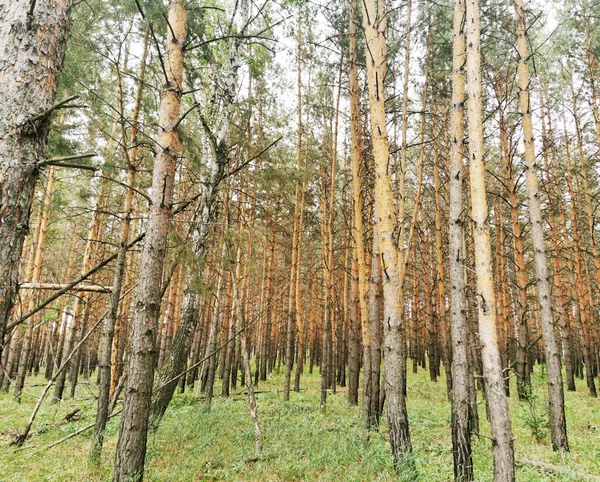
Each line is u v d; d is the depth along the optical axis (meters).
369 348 9.37
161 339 18.31
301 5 7.57
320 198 16.67
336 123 13.80
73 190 13.82
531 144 8.64
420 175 10.85
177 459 6.16
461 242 6.66
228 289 16.17
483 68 11.51
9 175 2.35
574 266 17.94
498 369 4.70
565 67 14.96
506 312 15.71
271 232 17.92
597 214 18.36
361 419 8.87
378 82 6.48
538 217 8.42
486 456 6.91
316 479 5.65
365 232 12.92
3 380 15.07
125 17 7.12
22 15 2.54
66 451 6.60
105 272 15.60
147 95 8.73
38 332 23.56
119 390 7.15
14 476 5.49
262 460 6.23
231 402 11.57
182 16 5.27
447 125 13.59
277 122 14.20
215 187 8.66
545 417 9.52
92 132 9.63
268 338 23.44
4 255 2.30
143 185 8.67
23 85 2.47
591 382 14.90
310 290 23.27
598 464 6.62
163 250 4.78
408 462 5.48
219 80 9.11
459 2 7.16
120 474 4.20
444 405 12.16
